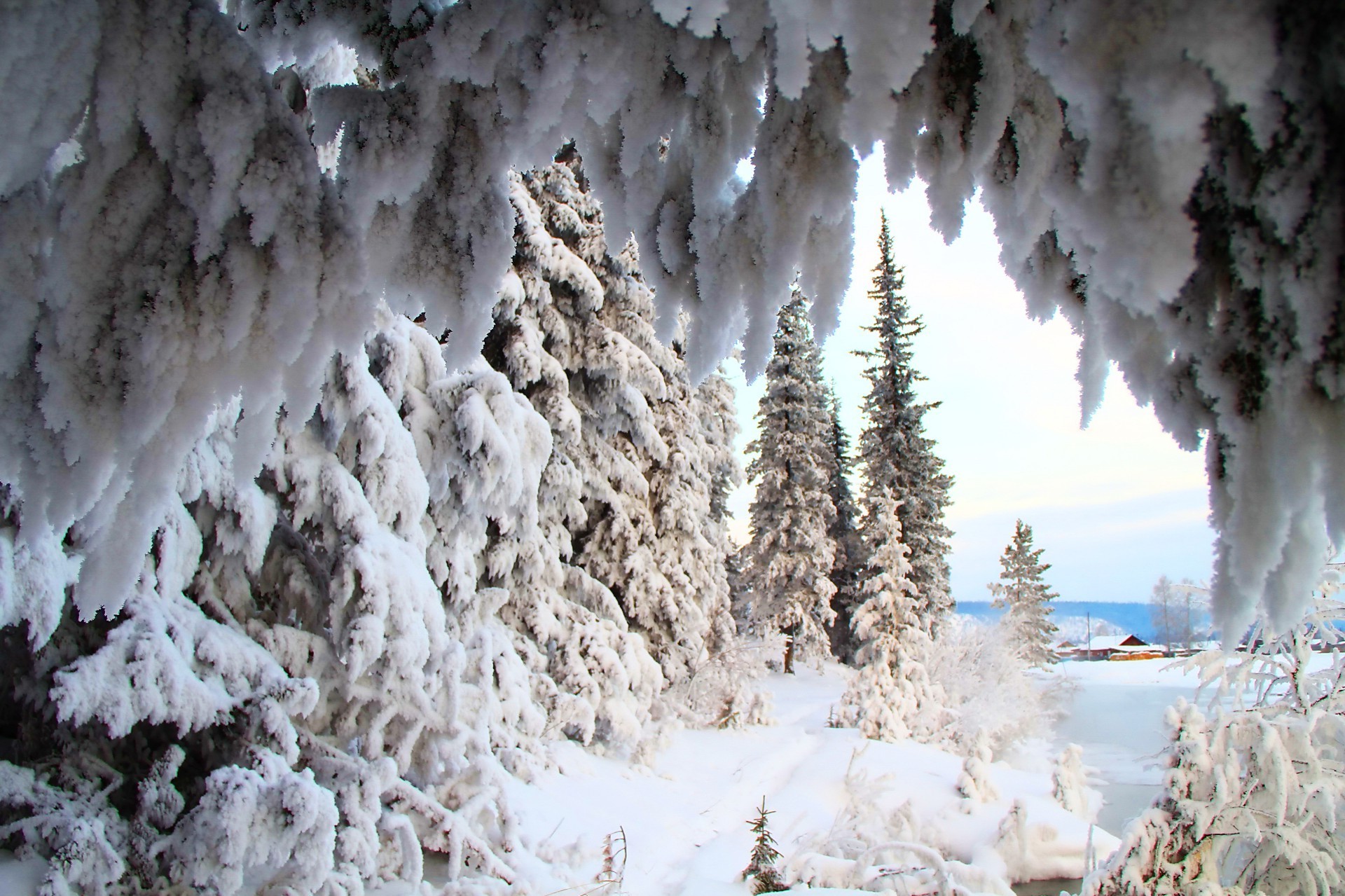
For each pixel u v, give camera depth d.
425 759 6.56
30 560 4.43
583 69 1.75
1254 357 1.31
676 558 14.77
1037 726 16.61
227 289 1.80
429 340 8.20
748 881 6.82
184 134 1.74
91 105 1.73
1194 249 1.33
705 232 1.93
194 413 1.85
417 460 6.89
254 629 5.86
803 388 26.75
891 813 9.08
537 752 9.81
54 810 4.69
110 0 1.68
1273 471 1.30
